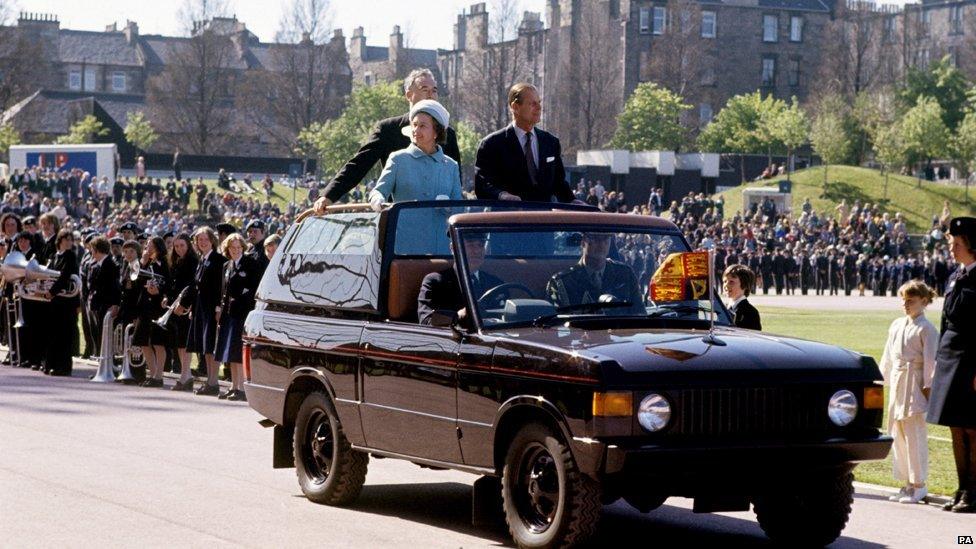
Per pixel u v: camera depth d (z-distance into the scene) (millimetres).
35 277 55344
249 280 44000
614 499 20109
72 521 22984
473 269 21672
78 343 63031
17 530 22125
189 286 47344
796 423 19625
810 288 181750
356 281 23969
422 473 29781
